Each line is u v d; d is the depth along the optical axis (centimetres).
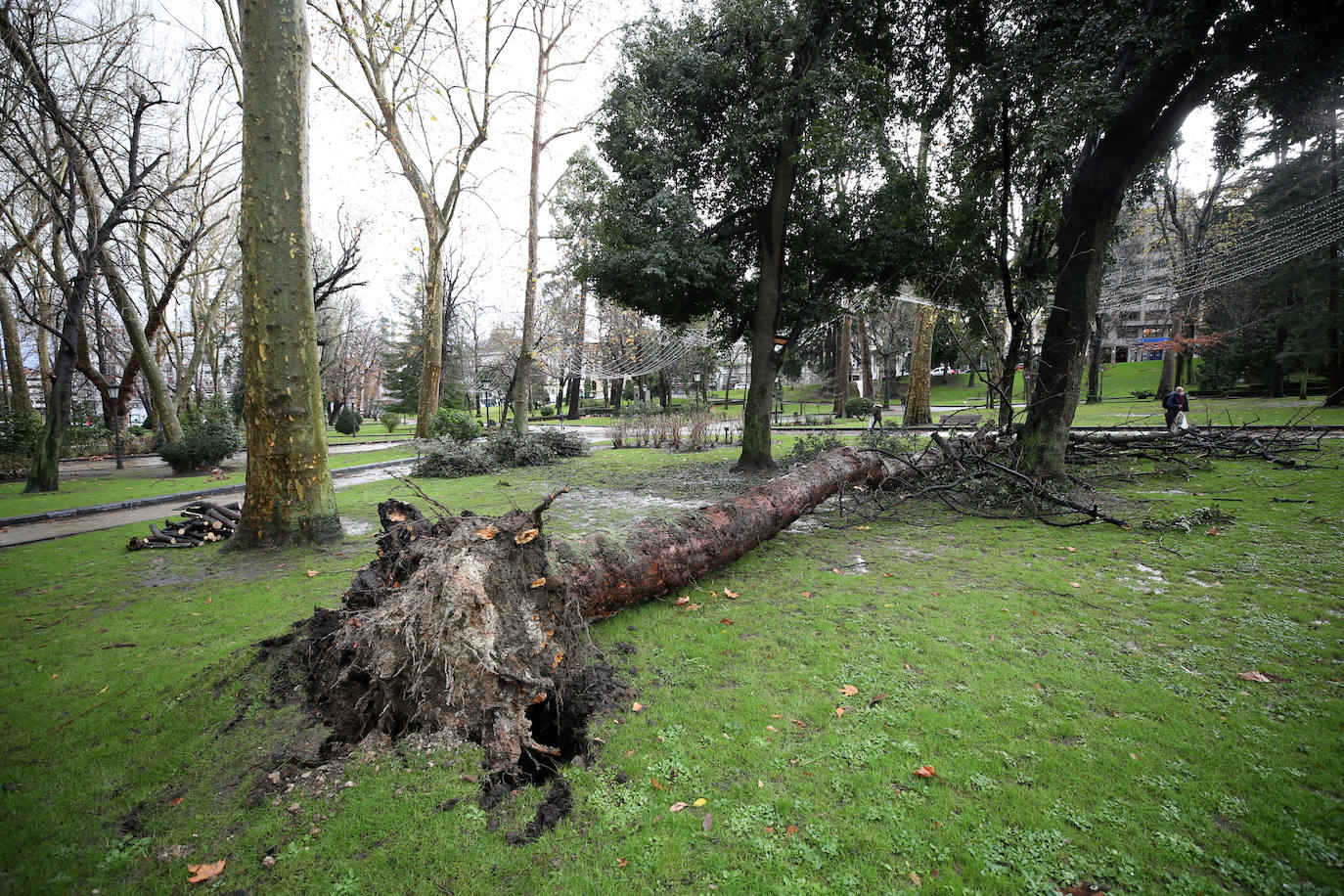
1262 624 366
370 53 1515
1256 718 265
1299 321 2419
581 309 2931
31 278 2102
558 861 194
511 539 311
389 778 236
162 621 416
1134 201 1015
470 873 190
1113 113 714
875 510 772
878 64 1047
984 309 1179
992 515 718
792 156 999
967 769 235
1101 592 437
